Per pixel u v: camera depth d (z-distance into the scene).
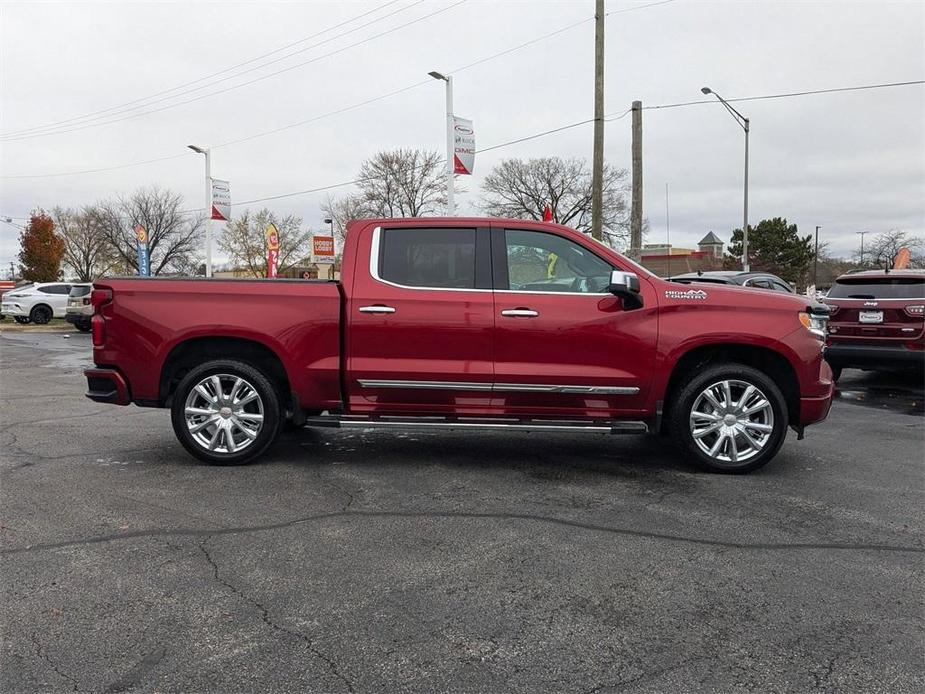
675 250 72.88
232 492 4.84
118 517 4.32
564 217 53.44
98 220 59.47
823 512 4.50
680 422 5.37
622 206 52.19
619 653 2.82
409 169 51.62
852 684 2.62
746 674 2.68
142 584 3.38
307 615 3.10
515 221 5.48
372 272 5.41
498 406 5.41
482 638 2.92
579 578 3.50
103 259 67.94
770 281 11.71
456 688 2.57
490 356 5.30
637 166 18.17
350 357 5.36
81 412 8.09
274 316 5.37
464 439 6.63
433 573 3.54
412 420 5.34
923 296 9.23
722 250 77.25
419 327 5.30
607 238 52.28
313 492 4.86
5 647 2.81
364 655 2.79
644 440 6.64
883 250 66.25
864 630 3.01
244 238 63.28
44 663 2.71
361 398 5.46
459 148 17.94
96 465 5.56
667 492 4.91
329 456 5.91
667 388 5.43
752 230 62.31
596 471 5.48
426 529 4.15
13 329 25.20
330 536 4.03
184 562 3.64
